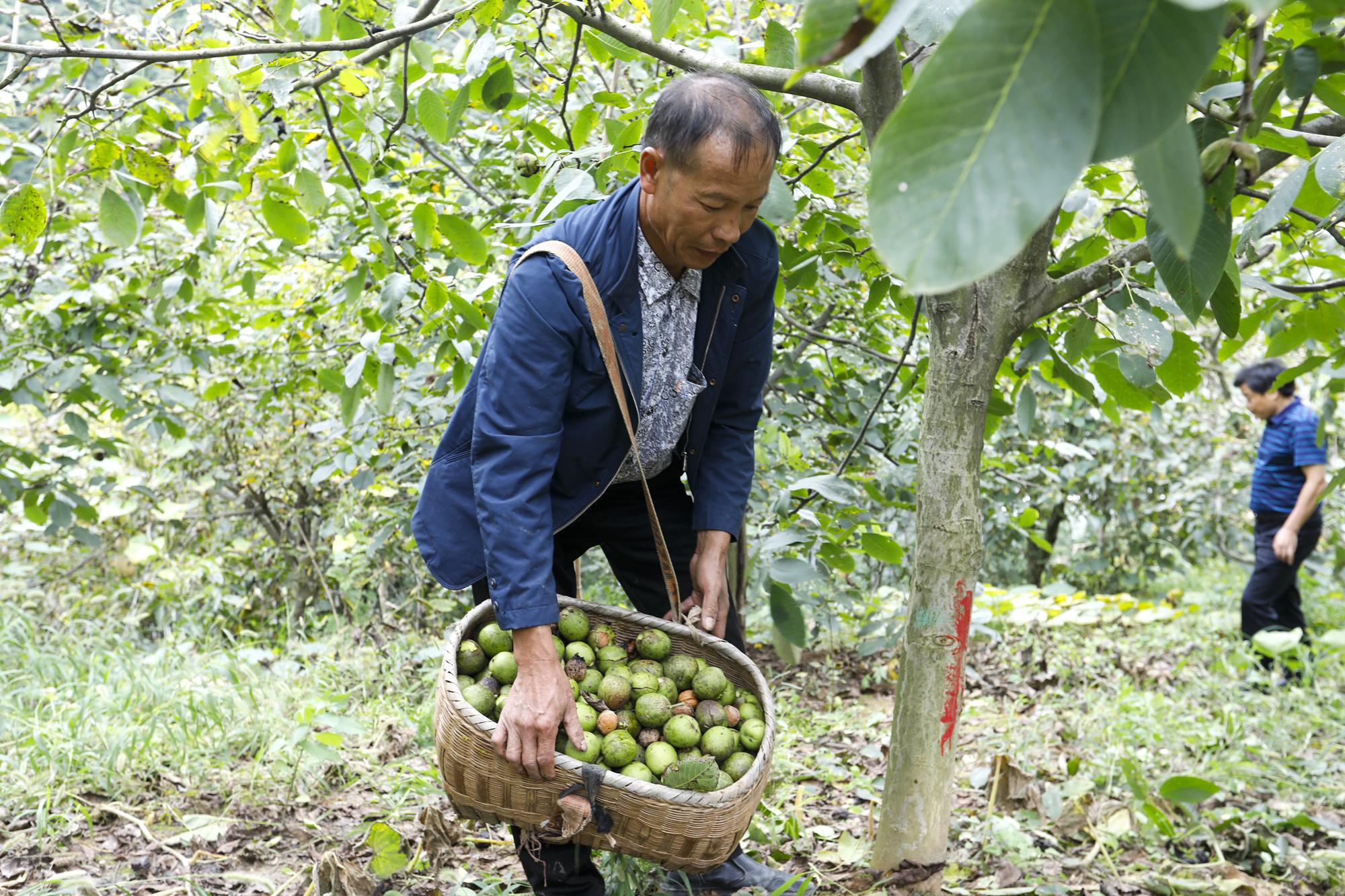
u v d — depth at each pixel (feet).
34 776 10.34
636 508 8.18
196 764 10.92
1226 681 16.15
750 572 10.87
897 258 2.01
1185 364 7.81
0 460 13.62
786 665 16.22
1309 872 9.37
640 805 6.19
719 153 5.76
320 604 19.01
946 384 7.74
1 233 7.97
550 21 12.68
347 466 13.02
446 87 10.02
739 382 7.88
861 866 8.59
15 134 9.48
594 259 6.70
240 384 16.24
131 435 19.84
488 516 6.44
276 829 9.78
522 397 6.50
